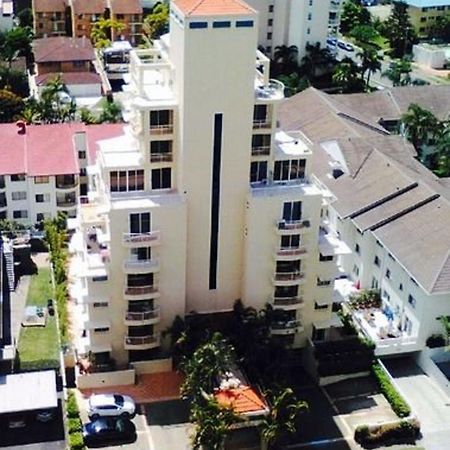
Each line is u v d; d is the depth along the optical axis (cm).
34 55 15525
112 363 7806
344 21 19662
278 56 16500
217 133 7306
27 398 7250
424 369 8175
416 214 8669
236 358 7369
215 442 6588
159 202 7362
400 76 16012
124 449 7031
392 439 7244
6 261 9362
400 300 8425
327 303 8050
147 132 7312
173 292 7694
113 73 15525
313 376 8019
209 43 6931
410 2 19200
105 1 17775
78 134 10600
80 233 7962
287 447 7125
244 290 7906
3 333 8456
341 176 9781
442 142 11894
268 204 7550
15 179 10100
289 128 11412
